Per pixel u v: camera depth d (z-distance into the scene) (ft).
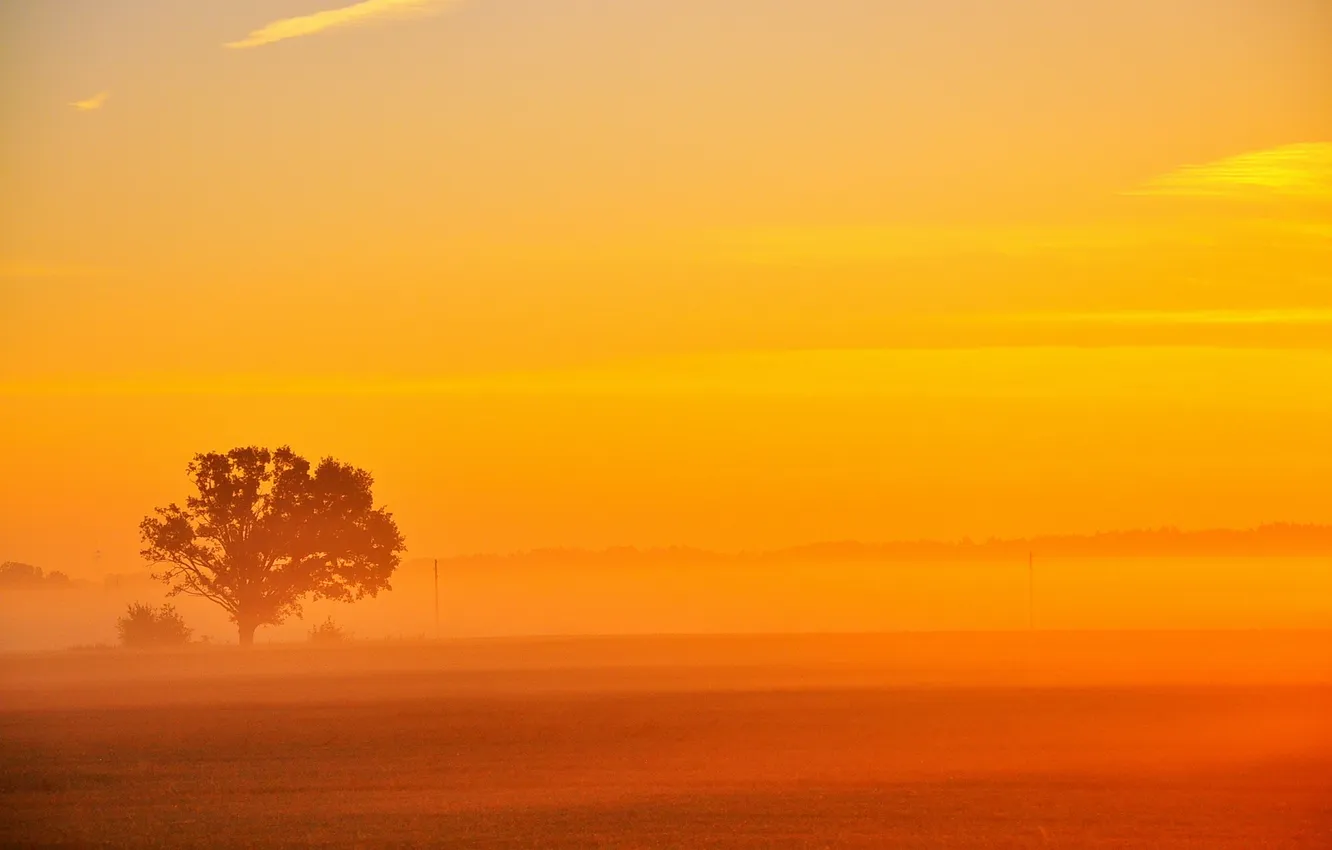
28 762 469.57
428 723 567.18
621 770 441.27
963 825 339.16
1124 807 362.94
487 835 335.06
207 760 473.26
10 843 334.85
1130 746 481.87
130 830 349.41
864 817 350.43
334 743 514.68
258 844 330.34
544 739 520.01
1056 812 356.18
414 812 369.50
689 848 315.37
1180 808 361.51
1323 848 314.14
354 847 324.80
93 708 642.22
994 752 469.98
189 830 348.38
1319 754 461.37
